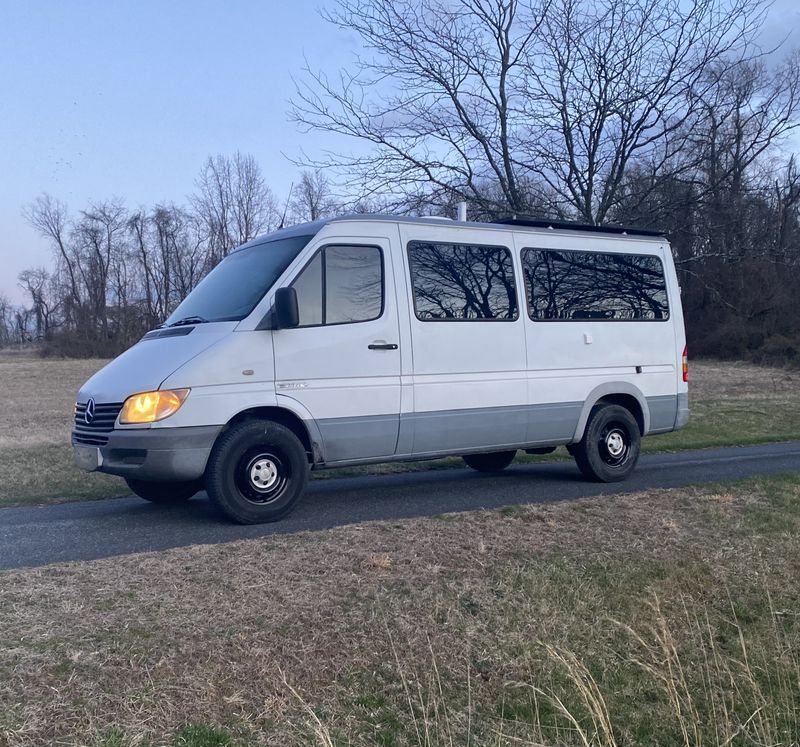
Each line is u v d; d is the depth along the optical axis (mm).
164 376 6906
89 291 62625
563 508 7543
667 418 10086
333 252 7613
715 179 14453
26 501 8766
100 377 7504
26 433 16750
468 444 8406
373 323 7750
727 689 4891
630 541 6641
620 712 4539
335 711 4137
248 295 7461
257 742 3816
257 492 7191
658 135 14031
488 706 4402
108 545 6441
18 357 59219
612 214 14625
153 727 3787
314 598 5094
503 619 5137
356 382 7637
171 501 8531
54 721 3707
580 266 9391
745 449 13344
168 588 5109
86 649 4266
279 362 7262
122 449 6926
